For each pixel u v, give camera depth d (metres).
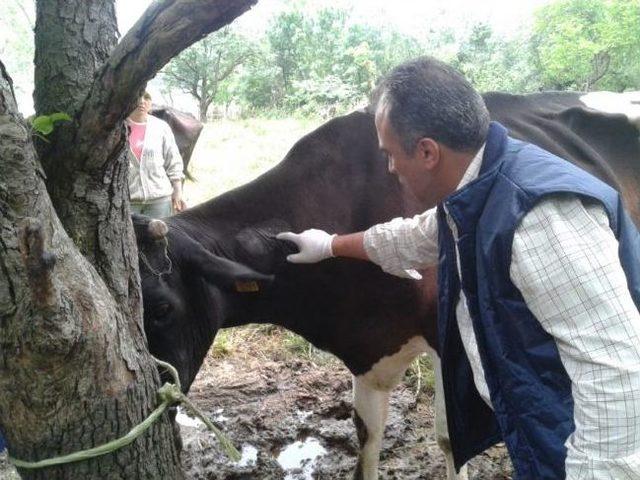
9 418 1.61
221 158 11.98
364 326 2.89
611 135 3.34
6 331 1.48
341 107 18.34
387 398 3.15
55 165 1.64
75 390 1.56
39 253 1.24
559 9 16.47
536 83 17.47
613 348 1.44
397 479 3.34
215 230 2.70
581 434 1.48
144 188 4.94
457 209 1.64
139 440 1.72
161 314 2.39
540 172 1.57
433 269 2.74
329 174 2.85
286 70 23.27
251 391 4.19
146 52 1.42
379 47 21.55
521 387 1.63
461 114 1.62
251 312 2.86
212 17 1.37
